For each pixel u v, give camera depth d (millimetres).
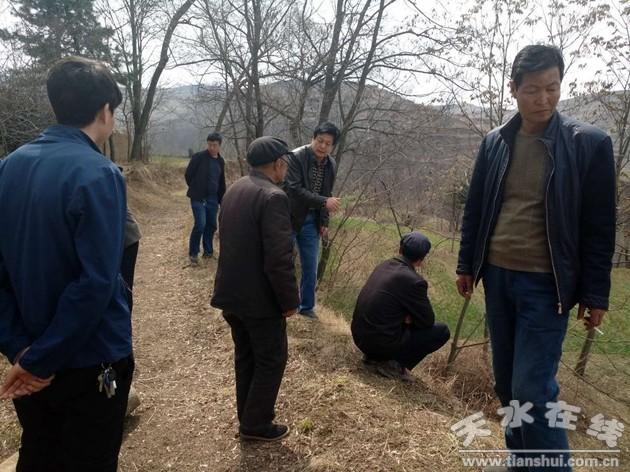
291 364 3742
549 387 1991
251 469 2643
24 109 8422
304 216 4289
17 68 8648
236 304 2588
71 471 1720
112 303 1709
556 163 1936
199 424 3111
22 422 1732
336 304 5762
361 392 3301
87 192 1518
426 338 3951
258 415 2742
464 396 4496
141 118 19234
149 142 24828
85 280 1482
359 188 5902
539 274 2010
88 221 1516
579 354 5816
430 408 3381
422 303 3828
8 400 3246
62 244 1540
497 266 2139
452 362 4945
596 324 1959
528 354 2020
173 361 4133
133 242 2436
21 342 1603
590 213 1917
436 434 2865
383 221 6172
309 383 3438
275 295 2568
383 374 3777
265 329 2641
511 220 2078
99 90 1688
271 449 2764
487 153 2248
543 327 2002
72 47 15117
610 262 1924
